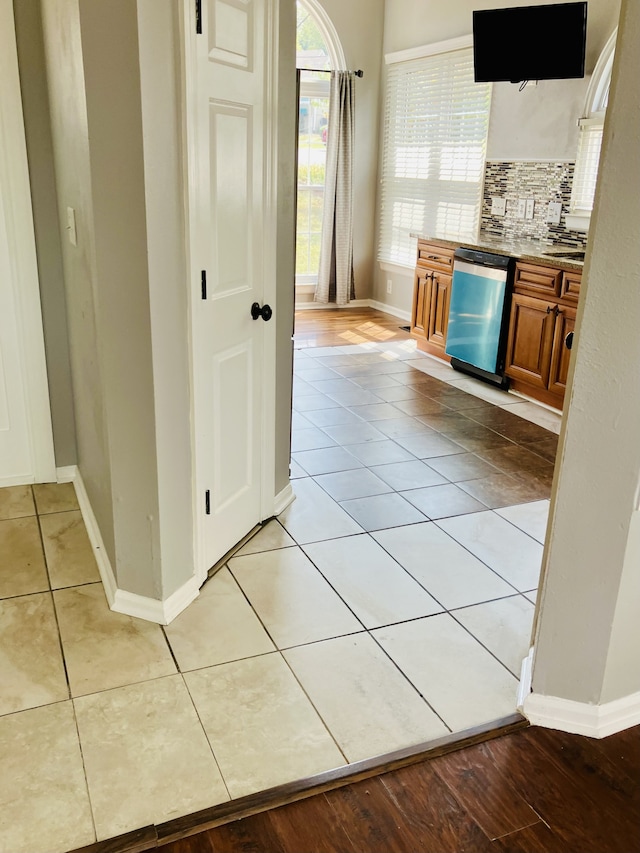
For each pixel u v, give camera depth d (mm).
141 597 2268
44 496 3059
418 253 5473
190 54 1899
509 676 2066
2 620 2229
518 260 4441
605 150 1509
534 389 4520
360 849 1523
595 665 1808
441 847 1535
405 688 1998
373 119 6688
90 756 1728
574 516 1729
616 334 1578
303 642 2174
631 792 1691
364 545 2742
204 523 2389
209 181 2115
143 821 1564
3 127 2693
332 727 1848
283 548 2693
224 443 2467
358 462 3535
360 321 6594
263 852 1508
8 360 2971
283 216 2625
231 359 2420
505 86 5215
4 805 1592
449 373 5098
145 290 1931
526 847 1542
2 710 1860
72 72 2012
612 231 1535
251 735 1812
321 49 6492
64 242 2717
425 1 5875
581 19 4328
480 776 1721
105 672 2014
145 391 2033
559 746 1821
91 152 1867
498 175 5430
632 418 1601
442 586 2496
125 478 2154
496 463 3584
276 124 2432
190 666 2051
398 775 1713
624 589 1727
